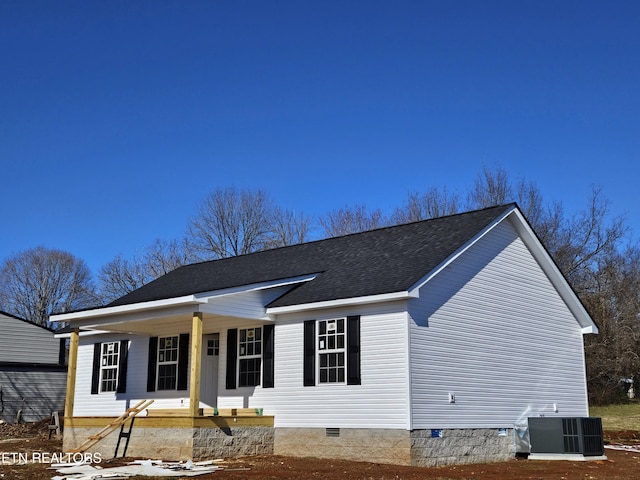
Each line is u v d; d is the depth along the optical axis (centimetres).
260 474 1431
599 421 1964
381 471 1505
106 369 2438
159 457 1730
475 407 1842
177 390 2167
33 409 3206
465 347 1855
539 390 2120
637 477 1512
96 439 1842
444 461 1702
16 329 3300
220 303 1833
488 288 1995
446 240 1950
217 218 4900
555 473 1566
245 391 1988
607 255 4162
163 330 2261
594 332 2370
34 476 1416
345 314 1795
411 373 1656
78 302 6631
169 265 5100
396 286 1692
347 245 2291
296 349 1884
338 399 1764
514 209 2095
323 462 1669
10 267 6469
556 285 2308
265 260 2470
